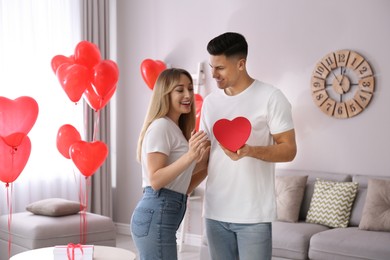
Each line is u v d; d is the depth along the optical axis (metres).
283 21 5.33
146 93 6.38
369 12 4.84
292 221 4.63
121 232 6.57
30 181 5.75
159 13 6.26
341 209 4.49
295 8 5.25
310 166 5.19
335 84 5.02
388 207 4.23
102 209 6.41
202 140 2.36
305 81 5.20
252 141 2.48
